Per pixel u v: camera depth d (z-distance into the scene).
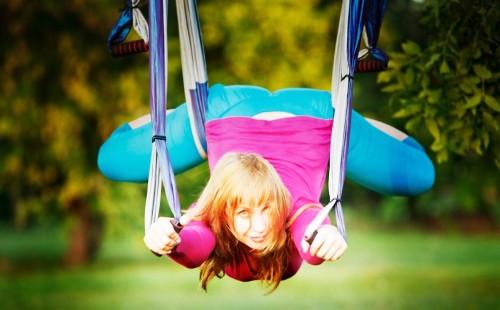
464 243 24.84
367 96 12.34
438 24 5.12
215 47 12.52
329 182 3.76
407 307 13.14
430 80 5.34
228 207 3.65
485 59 5.10
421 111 5.30
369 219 31.28
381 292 15.05
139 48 4.38
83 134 14.59
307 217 3.69
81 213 16.44
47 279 16.83
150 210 3.75
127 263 19.81
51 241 27.27
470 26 5.09
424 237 27.14
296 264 4.02
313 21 12.28
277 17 12.18
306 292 15.23
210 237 3.70
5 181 15.45
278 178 3.68
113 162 4.82
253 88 4.55
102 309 13.32
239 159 3.69
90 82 13.74
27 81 13.65
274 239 3.68
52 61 13.54
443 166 7.57
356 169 4.64
